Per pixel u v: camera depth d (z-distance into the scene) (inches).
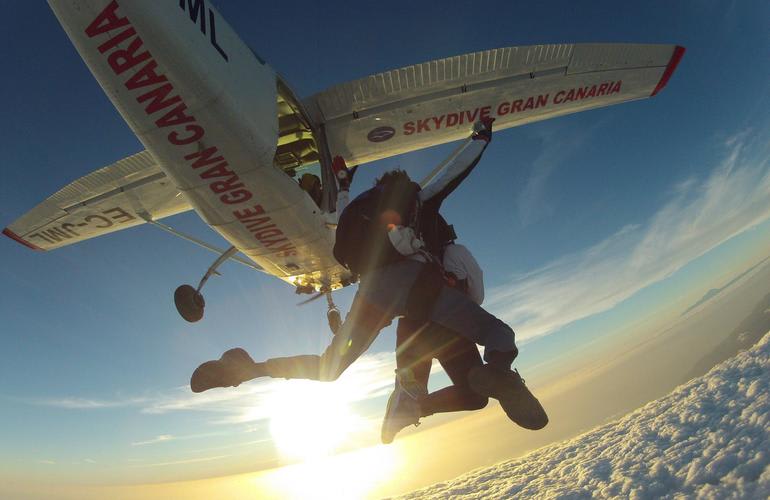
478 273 92.2
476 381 73.0
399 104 319.0
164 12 182.9
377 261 82.3
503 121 336.8
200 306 394.0
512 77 302.4
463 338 90.5
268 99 239.5
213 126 212.2
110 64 183.6
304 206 269.1
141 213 403.2
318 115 315.0
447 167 98.7
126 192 384.2
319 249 299.9
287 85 263.3
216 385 82.6
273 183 244.8
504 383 72.1
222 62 210.1
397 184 87.7
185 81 195.3
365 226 85.0
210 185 235.9
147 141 211.0
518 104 322.3
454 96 314.8
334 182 309.9
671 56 291.0
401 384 94.2
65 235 434.3
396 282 80.4
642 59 292.0
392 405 96.3
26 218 409.7
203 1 208.1
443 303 80.0
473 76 302.5
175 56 188.1
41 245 439.8
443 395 93.5
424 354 92.4
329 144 332.5
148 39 181.2
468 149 100.0
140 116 200.8
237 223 262.4
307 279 331.9
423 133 349.4
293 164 299.9
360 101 313.7
